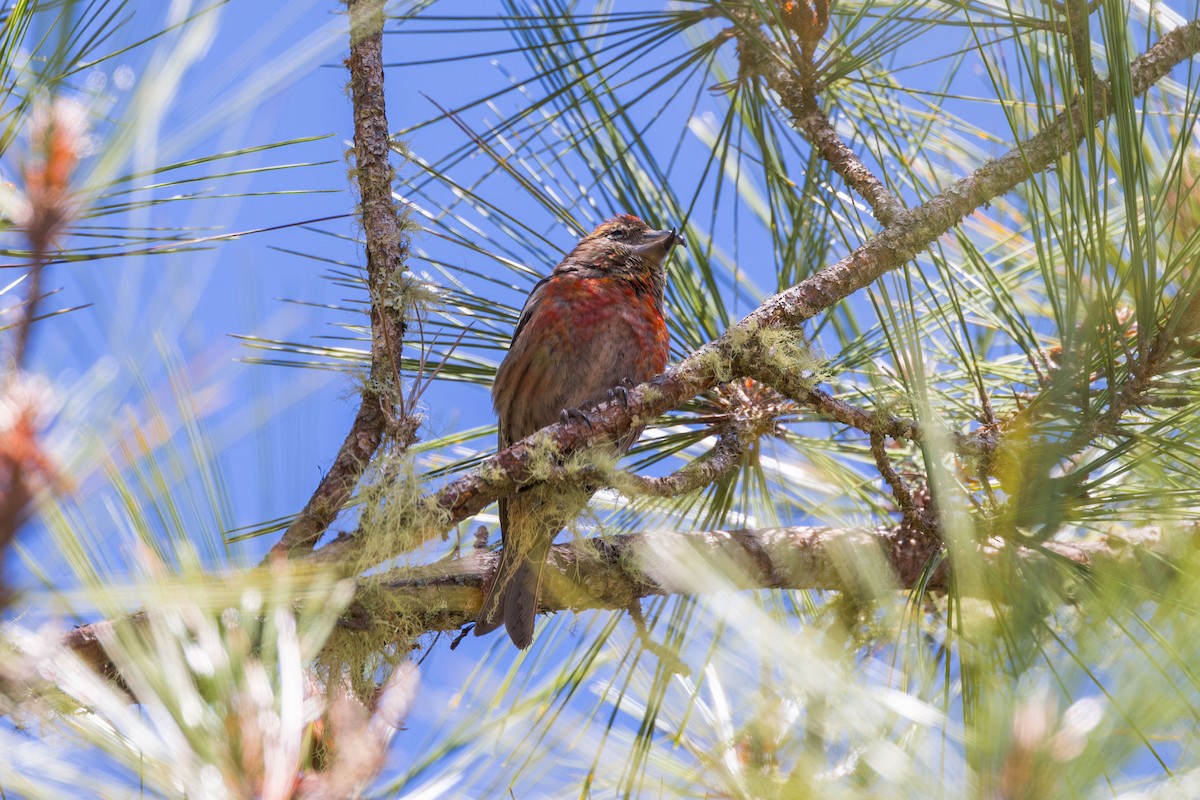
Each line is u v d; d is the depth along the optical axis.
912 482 6.11
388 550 4.44
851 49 6.00
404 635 4.71
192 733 2.29
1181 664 2.14
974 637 2.55
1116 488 4.22
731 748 2.75
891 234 5.49
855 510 6.46
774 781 2.55
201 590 2.45
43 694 2.50
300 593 2.86
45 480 2.30
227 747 2.31
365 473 4.70
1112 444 4.46
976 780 2.09
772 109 6.80
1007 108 5.39
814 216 6.66
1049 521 3.83
